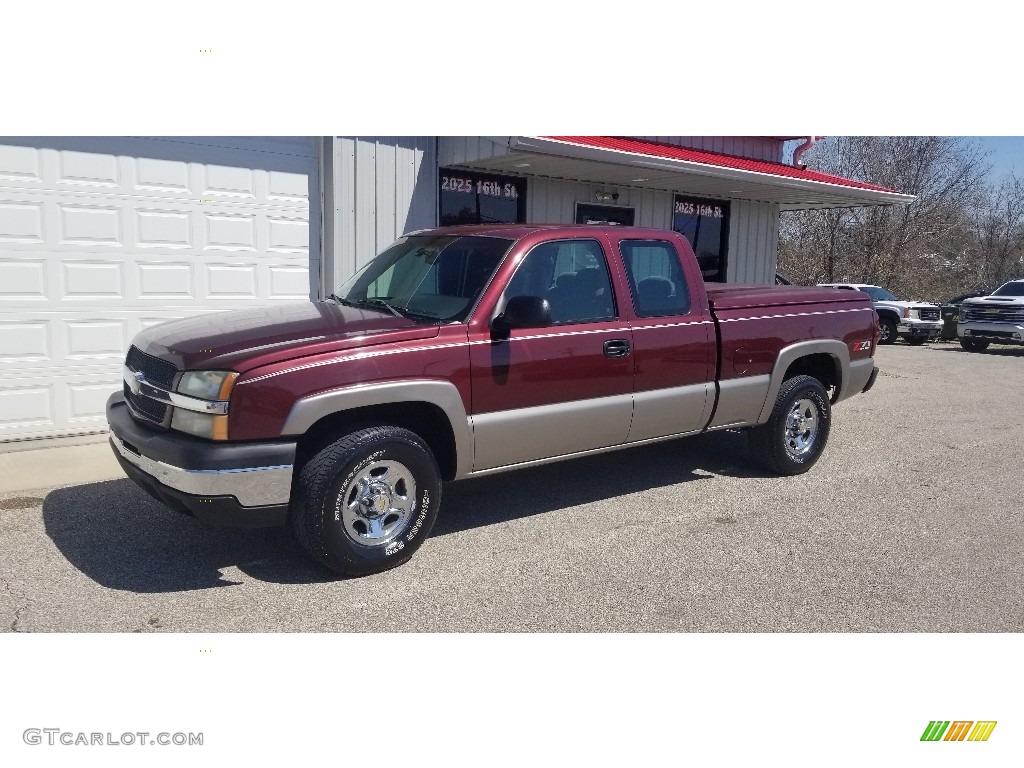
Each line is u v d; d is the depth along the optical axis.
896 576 4.52
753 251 13.59
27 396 6.66
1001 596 4.29
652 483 6.20
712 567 4.58
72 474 5.83
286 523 4.23
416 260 5.18
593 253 5.15
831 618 4.00
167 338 4.39
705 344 5.58
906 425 8.88
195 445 3.87
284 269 8.04
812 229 31.77
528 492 5.91
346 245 8.34
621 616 3.95
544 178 10.29
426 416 4.59
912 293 31.28
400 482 4.35
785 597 4.21
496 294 4.63
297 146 8.02
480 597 4.11
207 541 4.71
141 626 3.71
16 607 3.85
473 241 5.02
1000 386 12.29
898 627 3.93
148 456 4.05
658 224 11.92
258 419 3.87
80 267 6.81
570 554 4.71
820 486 6.25
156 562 4.40
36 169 6.53
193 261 7.43
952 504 5.86
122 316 7.07
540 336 4.75
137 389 4.33
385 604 4.00
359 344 4.14
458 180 9.41
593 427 5.04
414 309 4.79
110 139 6.85
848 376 6.70
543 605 4.04
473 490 5.91
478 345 4.49
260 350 3.96
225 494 3.85
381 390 4.13
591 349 4.96
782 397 6.21
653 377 5.30
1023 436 8.33
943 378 13.27
